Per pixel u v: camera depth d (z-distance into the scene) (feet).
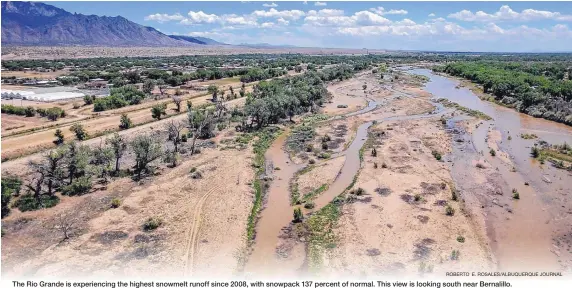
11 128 284.20
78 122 308.40
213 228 164.14
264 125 327.88
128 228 161.48
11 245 145.89
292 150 271.49
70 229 158.61
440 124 344.08
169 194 194.08
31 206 173.88
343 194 198.90
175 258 141.90
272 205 188.14
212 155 253.03
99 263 137.08
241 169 231.09
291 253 147.95
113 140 218.59
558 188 209.26
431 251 148.46
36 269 132.36
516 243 156.87
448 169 234.38
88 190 194.08
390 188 204.85
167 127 306.76
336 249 150.20
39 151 241.35
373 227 165.68
